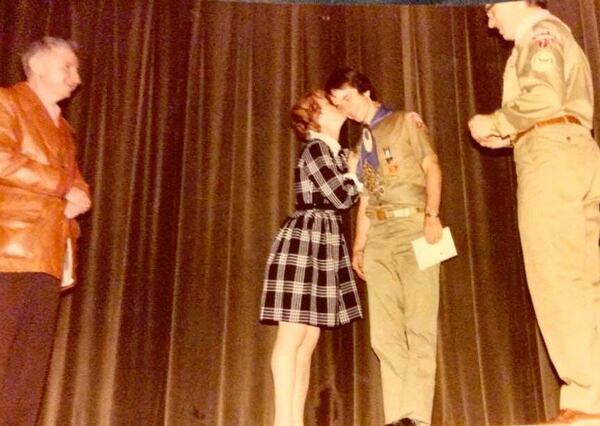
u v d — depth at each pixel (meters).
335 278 2.74
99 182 3.36
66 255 2.47
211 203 3.40
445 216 3.39
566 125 2.34
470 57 3.61
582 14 3.62
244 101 3.55
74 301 3.21
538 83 2.33
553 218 2.27
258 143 3.48
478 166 3.48
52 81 2.55
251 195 3.41
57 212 2.37
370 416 3.18
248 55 3.62
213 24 3.65
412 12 3.66
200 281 3.30
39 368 2.31
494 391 3.20
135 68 3.55
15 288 2.25
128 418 3.08
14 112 2.39
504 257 3.37
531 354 3.26
